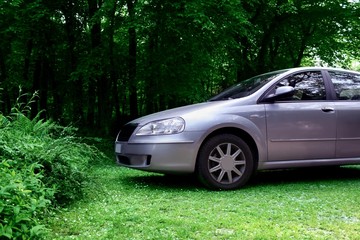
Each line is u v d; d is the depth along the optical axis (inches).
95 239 109.3
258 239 108.1
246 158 193.0
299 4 553.0
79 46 513.3
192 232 114.6
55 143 161.5
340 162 211.0
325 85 217.0
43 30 462.6
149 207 148.9
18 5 386.9
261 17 567.2
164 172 189.2
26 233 96.6
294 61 673.6
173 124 188.2
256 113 197.5
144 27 386.3
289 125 201.6
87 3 490.3
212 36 401.7
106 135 480.7
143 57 445.7
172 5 366.0
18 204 98.6
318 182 211.0
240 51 519.2
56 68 578.9
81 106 589.0
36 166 130.6
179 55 412.5
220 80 589.0
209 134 190.9
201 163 187.5
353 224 124.5
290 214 137.2
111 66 444.5
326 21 578.9
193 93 418.6
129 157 197.5
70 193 150.6
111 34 444.1
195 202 158.7
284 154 201.2
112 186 195.2
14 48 523.8
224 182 189.2
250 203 155.9
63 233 116.3
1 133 147.7
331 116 208.8
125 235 112.8
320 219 131.3
